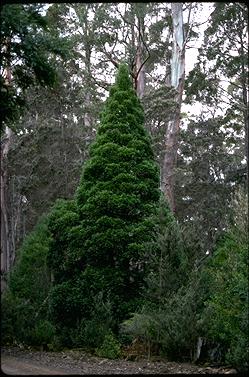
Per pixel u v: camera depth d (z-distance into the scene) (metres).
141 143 15.63
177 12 24.31
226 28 24.31
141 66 24.36
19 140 28.39
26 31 11.15
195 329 11.66
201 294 12.05
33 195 31.38
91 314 13.98
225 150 33.25
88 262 14.69
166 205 15.44
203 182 31.19
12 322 14.38
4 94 12.43
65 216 15.32
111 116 15.77
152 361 11.86
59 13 26.56
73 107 27.86
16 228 29.50
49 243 16.08
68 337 14.09
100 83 26.47
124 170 15.12
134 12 24.11
